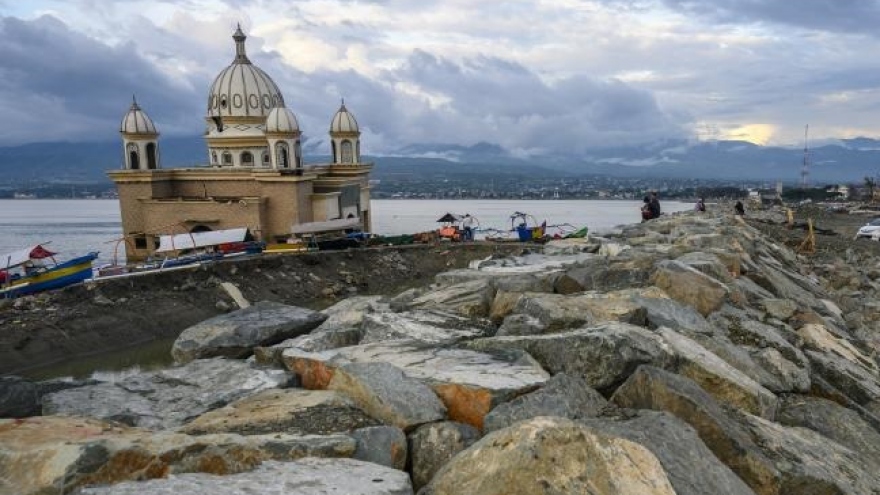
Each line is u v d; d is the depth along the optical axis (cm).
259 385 682
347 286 4662
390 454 504
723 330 955
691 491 465
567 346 682
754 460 546
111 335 3164
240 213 5638
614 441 440
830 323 1266
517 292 934
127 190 5962
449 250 5431
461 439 535
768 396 697
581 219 16175
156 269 3959
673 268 1110
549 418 444
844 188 13688
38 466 396
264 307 1020
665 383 594
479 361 677
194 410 629
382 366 628
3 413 601
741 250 1709
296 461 453
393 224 16062
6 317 3016
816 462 585
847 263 2869
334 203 6103
